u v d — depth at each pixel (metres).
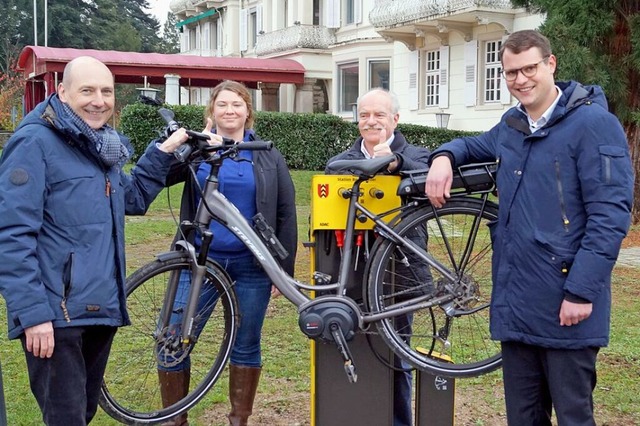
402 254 3.53
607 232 2.74
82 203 2.89
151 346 4.21
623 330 5.82
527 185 2.91
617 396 4.48
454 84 18.39
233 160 3.61
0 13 53.56
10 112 27.94
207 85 26.58
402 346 3.50
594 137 2.79
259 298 3.84
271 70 24.34
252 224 3.73
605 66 10.14
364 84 22.33
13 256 2.73
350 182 3.49
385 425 3.57
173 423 3.85
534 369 3.06
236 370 3.88
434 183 3.26
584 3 9.85
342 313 3.39
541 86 2.88
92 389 3.20
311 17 25.52
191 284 3.55
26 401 4.34
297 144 16.78
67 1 57.09
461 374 3.52
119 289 3.03
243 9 32.22
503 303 3.00
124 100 45.56
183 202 3.80
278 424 4.13
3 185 2.79
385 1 19.45
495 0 16.33
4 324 5.78
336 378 3.55
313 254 3.61
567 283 2.78
